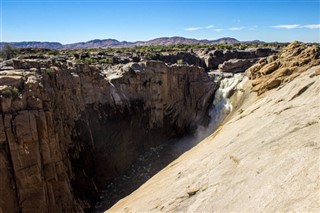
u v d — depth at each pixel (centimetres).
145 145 5012
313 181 854
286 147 1144
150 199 1584
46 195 2755
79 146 3825
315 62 3534
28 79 3080
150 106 5275
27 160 2633
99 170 4072
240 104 4534
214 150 1777
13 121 2627
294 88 1984
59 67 4041
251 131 1661
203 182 1338
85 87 4325
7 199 2500
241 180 1128
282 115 1587
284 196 878
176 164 2273
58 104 3578
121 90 4838
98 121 4353
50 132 2992
